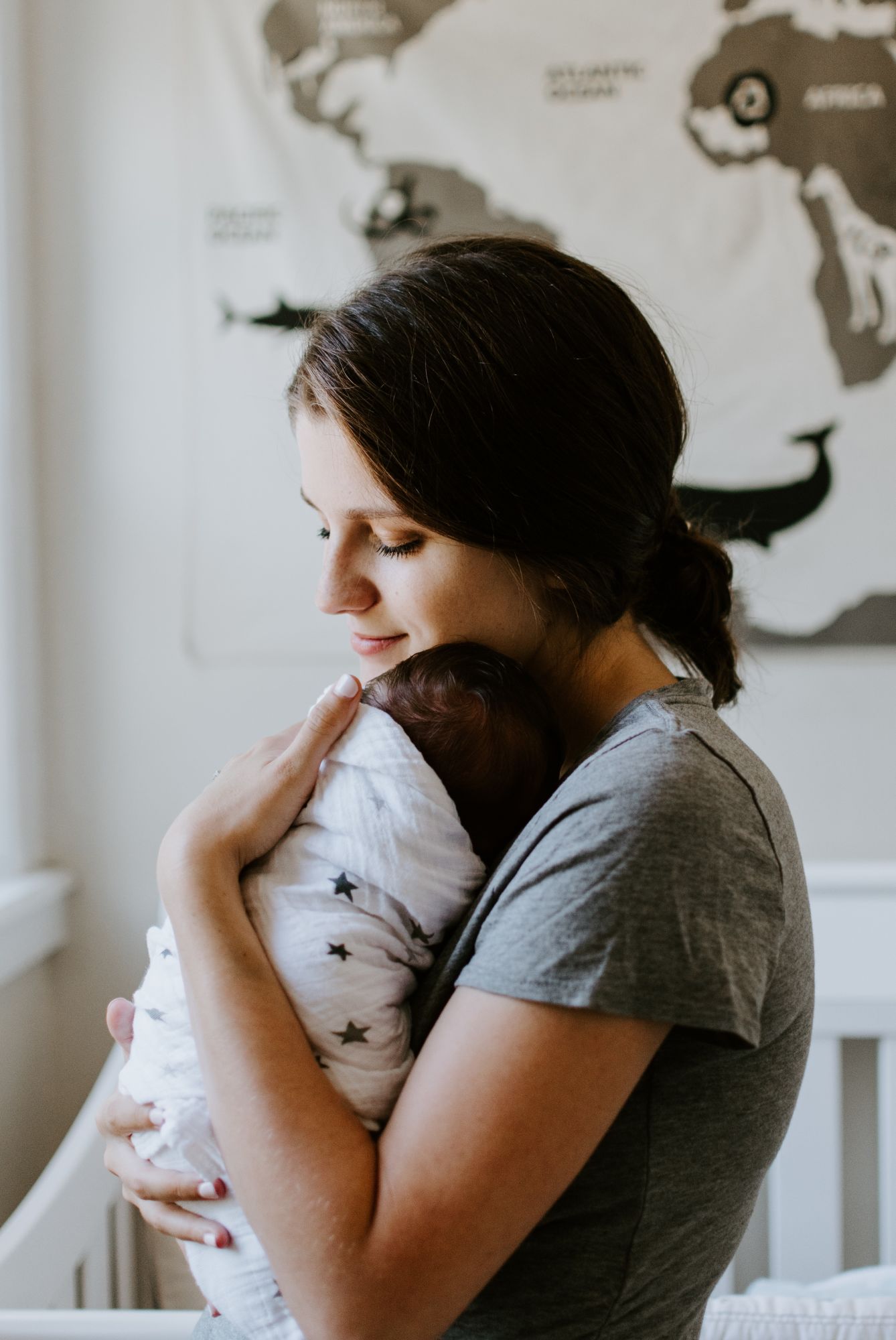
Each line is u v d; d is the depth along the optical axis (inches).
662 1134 19.5
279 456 62.4
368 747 23.1
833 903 54.7
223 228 62.0
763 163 60.2
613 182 60.6
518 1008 17.9
